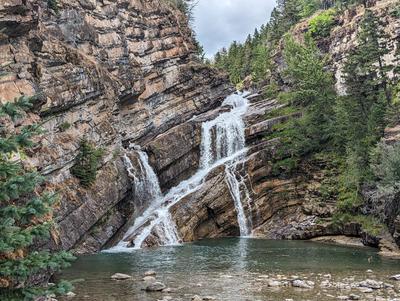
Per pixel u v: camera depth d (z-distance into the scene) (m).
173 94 63.78
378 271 26.98
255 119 60.53
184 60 68.38
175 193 50.34
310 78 58.09
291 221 49.69
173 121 61.91
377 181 42.91
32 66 35.62
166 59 63.47
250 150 54.78
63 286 9.83
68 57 43.22
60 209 34.81
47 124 37.06
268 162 53.19
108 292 21.03
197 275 25.61
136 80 55.75
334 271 27.02
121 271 27.17
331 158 51.25
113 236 41.66
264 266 28.91
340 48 75.12
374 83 52.47
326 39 82.25
